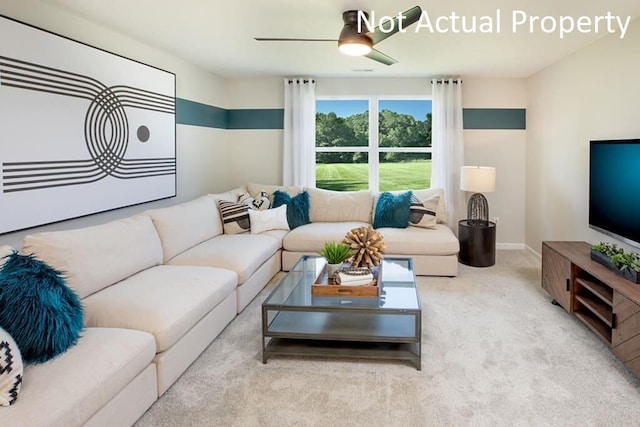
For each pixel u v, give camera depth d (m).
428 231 4.40
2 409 1.38
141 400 1.94
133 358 1.84
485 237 4.52
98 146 3.17
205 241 3.83
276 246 4.11
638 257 2.71
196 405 2.08
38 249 2.23
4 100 2.42
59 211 2.84
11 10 2.48
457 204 5.31
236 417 1.98
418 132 5.63
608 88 3.41
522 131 5.35
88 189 3.09
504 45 3.76
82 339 1.85
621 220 2.99
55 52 2.76
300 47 3.89
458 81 5.21
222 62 4.55
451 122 5.23
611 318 2.52
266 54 4.18
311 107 5.41
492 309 3.32
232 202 4.48
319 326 2.68
